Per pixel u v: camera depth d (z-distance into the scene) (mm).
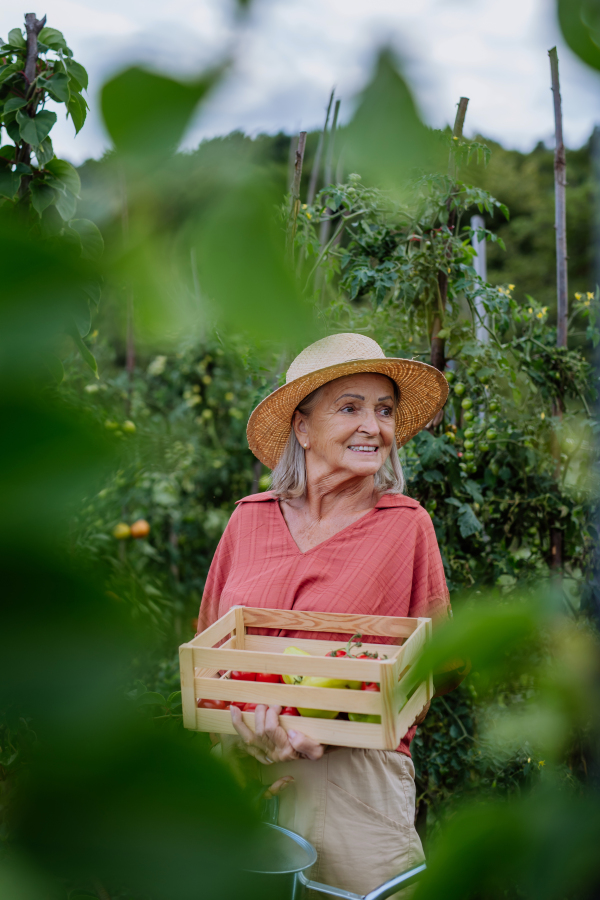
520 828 177
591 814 178
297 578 1945
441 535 2746
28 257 150
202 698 1521
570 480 3064
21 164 1040
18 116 812
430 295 2713
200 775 168
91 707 162
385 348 2809
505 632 171
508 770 2184
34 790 163
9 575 156
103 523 1437
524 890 176
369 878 1713
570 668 184
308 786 1736
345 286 2723
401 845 1761
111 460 161
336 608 1883
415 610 2002
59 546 161
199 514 4879
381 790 1766
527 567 2877
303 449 2137
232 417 5102
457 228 2691
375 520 2031
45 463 155
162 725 174
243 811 167
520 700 188
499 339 2969
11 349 150
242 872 165
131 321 151
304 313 144
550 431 2947
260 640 1814
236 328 143
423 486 2771
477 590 2750
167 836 164
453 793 2412
